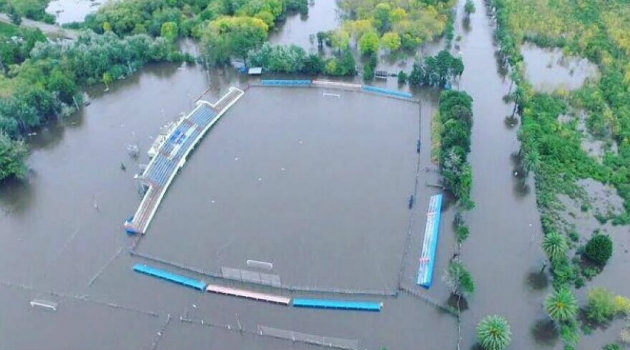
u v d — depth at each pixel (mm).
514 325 148875
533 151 194125
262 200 190750
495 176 198375
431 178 196250
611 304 147000
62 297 160500
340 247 171625
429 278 159125
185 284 161750
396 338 145750
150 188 192250
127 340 148375
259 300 156750
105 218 186375
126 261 170750
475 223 179500
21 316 156125
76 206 192000
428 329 147875
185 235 178625
